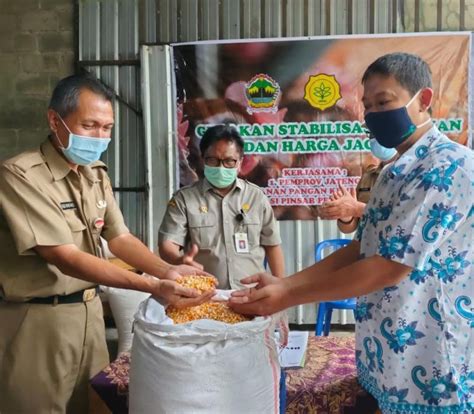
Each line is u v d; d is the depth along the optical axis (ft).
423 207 3.97
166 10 13.71
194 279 5.16
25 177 5.39
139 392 4.33
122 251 6.37
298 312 13.94
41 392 5.69
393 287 4.15
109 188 6.48
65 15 13.97
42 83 14.15
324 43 13.23
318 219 13.65
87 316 5.97
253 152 13.64
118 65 13.94
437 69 13.08
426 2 13.15
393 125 4.34
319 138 13.46
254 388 4.26
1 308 5.70
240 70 13.48
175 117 13.80
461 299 4.08
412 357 4.13
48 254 5.38
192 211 7.87
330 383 4.84
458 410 4.05
